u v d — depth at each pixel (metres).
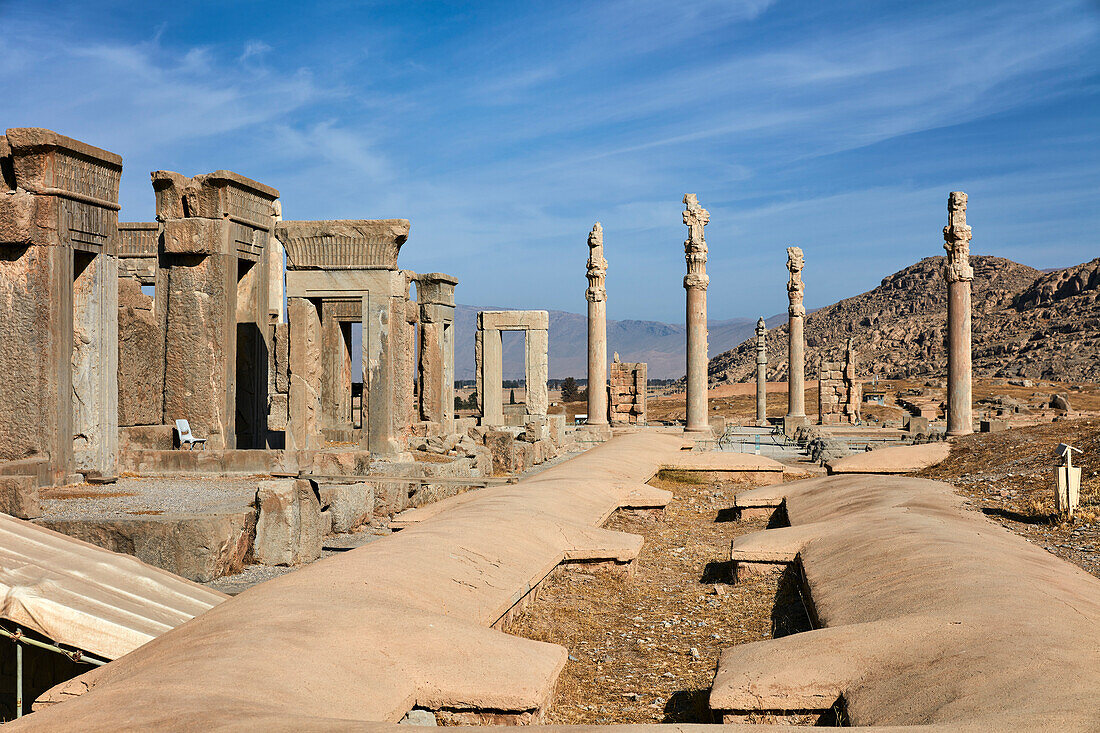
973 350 190.25
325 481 16.42
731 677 7.05
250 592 8.53
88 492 14.94
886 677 6.58
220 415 19.67
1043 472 19.38
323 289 20.84
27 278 15.34
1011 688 5.71
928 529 12.20
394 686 6.61
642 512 18.02
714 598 12.26
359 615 7.68
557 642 9.95
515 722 6.66
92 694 6.02
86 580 9.08
